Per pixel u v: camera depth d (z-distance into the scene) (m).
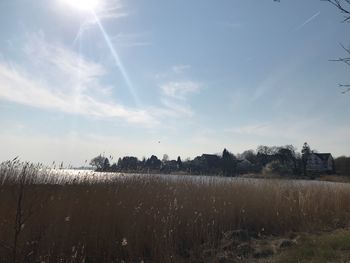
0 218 6.66
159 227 7.78
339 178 25.14
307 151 65.19
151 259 7.20
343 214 12.15
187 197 10.04
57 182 9.20
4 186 7.91
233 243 8.30
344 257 6.75
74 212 7.48
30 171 8.77
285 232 9.91
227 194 11.03
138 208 8.23
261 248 8.08
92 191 8.84
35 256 6.18
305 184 14.62
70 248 6.84
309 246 7.75
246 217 10.33
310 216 10.99
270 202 11.04
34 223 6.66
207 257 7.36
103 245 7.21
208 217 9.20
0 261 5.84
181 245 8.02
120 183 10.26
